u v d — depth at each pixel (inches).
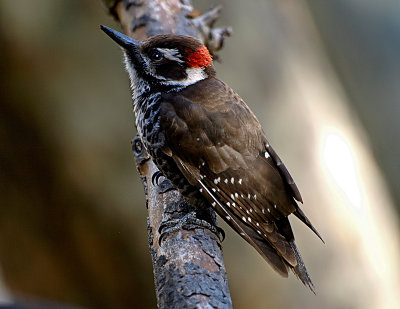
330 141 489.7
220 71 485.7
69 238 495.8
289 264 272.2
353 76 608.4
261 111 482.0
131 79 305.1
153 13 336.8
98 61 482.6
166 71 294.4
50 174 487.2
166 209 276.2
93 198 485.4
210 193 279.0
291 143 478.6
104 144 482.9
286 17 524.7
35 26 474.3
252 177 275.9
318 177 472.7
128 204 484.7
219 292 235.5
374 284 462.3
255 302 463.2
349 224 466.6
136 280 496.7
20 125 482.0
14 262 496.4
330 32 592.1
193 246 251.8
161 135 283.7
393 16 637.9
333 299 458.0
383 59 628.1
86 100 482.6
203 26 342.6
